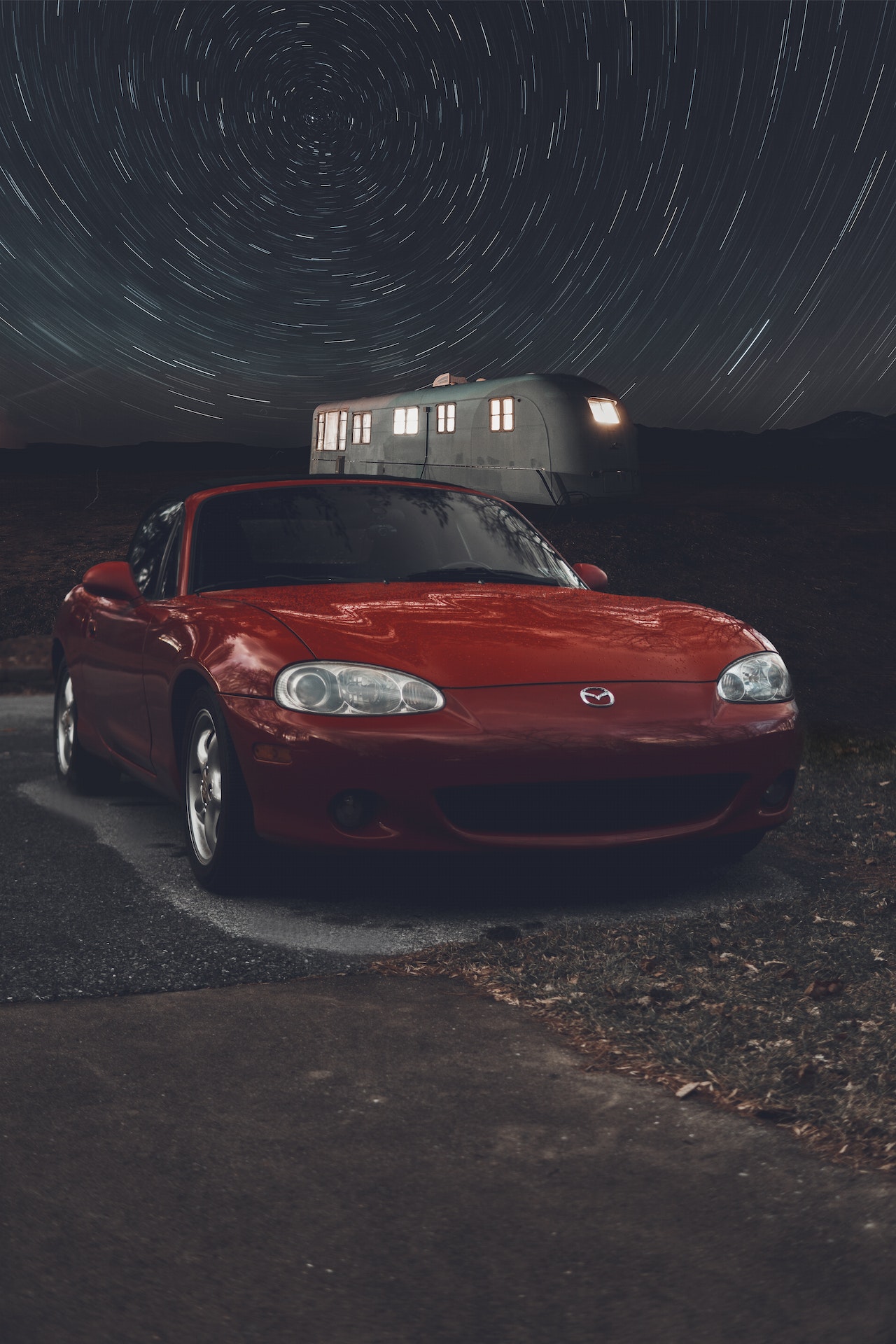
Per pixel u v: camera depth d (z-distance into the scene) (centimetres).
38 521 2581
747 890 418
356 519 508
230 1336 173
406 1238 199
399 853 374
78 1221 204
